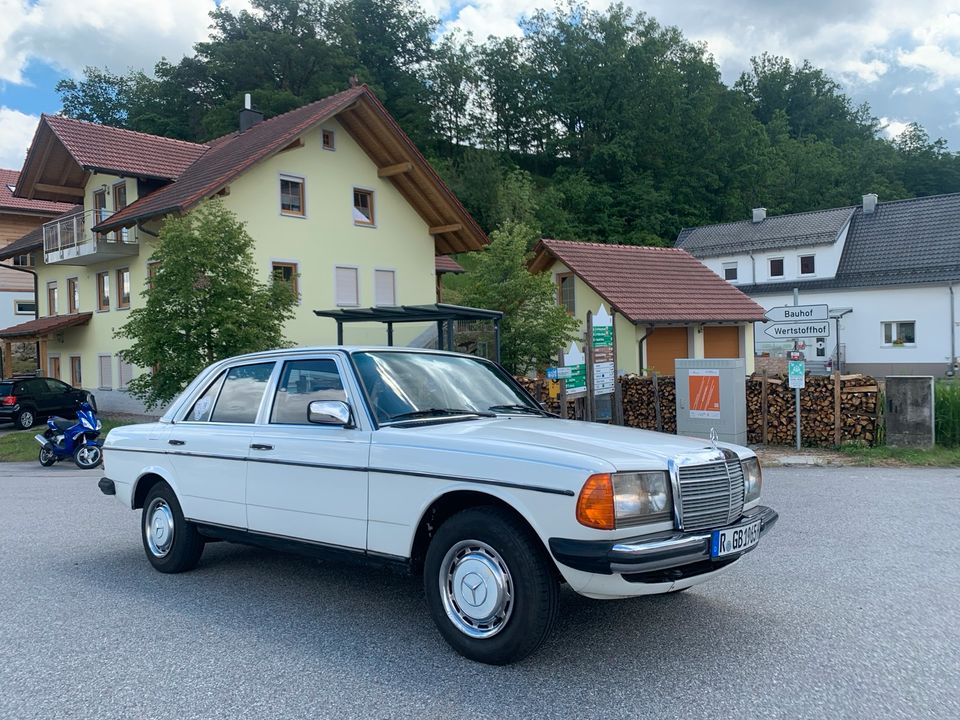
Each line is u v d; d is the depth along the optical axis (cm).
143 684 408
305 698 387
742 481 469
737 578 592
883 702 374
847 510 859
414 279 2950
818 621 493
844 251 4241
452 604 440
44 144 2695
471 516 429
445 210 2927
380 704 378
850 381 1381
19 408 2442
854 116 8512
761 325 4175
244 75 5778
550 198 5488
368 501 474
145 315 1736
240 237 1789
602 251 2691
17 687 407
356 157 2755
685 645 453
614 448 429
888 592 554
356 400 502
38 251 3241
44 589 595
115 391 2716
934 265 3841
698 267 2850
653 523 411
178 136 5831
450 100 7019
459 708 372
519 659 419
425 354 577
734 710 366
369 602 547
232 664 434
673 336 2592
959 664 420
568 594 561
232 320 1709
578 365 1430
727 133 6266
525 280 1905
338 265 2684
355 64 6072
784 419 1446
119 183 2738
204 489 588
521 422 514
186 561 622
